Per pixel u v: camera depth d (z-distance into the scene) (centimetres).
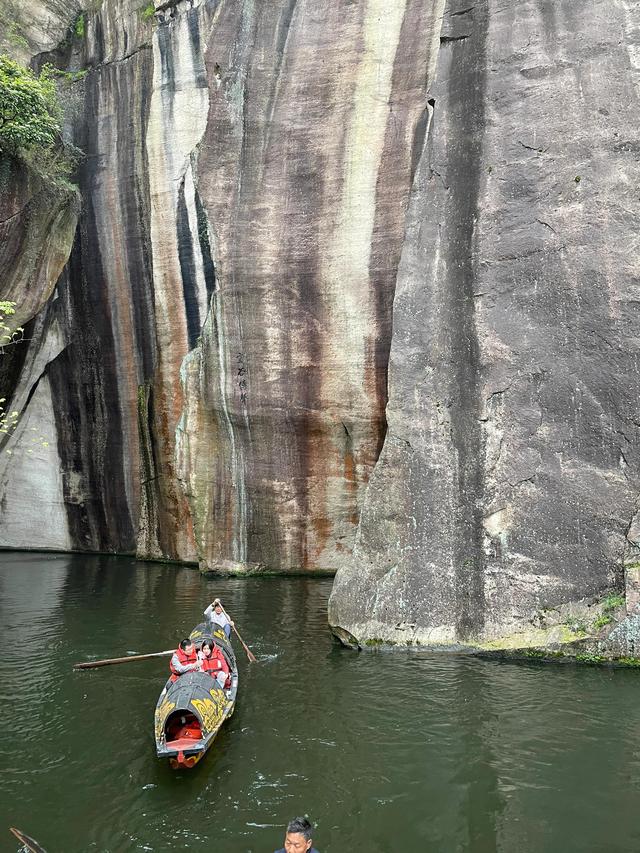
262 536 1395
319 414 1328
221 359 1375
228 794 530
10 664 837
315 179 1336
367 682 741
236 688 708
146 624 1011
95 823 496
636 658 750
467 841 467
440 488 870
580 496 803
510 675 744
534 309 872
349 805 511
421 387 912
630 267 831
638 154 857
